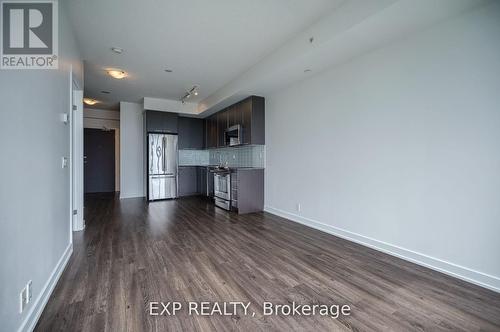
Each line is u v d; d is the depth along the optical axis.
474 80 2.07
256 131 4.79
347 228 3.23
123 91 5.45
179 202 5.90
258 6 2.48
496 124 1.96
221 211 4.91
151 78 4.58
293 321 1.61
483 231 2.04
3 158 1.22
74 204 3.55
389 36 2.52
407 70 2.53
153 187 6.12
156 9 2.52
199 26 2.84
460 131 2.16
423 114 2.41
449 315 1.68
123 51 3.46
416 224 2.49
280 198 4.49
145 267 2.37
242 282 2.11
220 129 6.09
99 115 7.63
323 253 2.77
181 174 6.76
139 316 1.64
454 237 2.22
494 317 1.66
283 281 2.13
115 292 1.93
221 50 3.45
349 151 3.18
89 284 2.05
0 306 1.17
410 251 2.54
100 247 2.89
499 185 1.95
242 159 5.65
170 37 3.09
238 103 5.22
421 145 2.43
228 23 2.78
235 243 3.07
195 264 2.45
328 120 3.47
